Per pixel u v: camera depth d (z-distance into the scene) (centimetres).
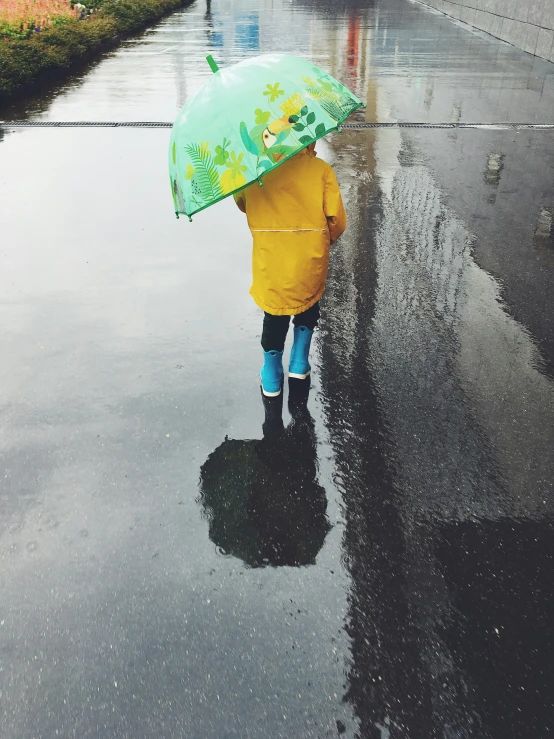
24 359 377
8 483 287
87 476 291
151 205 622
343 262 505
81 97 1100
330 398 343
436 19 2383
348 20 2403
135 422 325
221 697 200
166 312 427
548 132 877
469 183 686
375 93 1128
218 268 492
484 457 302
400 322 418
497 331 409
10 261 504
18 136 859
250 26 2222
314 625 222
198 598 232
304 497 279
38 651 214
